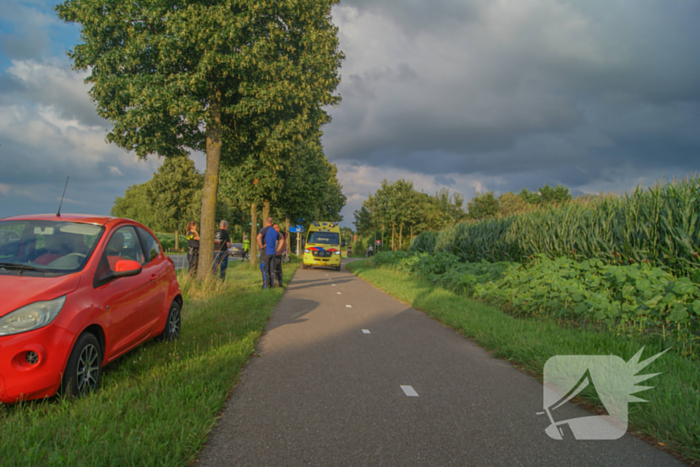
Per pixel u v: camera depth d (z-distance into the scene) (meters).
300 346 5.66
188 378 3.94
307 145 25.12
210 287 10.09
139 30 9.81
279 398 3.73
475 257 15.01
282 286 12.61
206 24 9.26
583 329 6.16
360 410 3.52
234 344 5.29
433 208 45.28
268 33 10.84
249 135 12.66
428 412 3.52
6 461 2.42
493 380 4.45
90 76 10.27
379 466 2.60
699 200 7.20
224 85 11.02
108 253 4.32
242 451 2.73
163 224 51.59
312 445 2.85
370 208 46.50
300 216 28.98
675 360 4.57
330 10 12.93
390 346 5.82
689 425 3.07
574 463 2.71
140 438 2.71
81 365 3.58
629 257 8.09
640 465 2.71
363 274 18.64
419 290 11.37
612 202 9.09
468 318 7.33
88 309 3.64
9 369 3.09
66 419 3.01
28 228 4.30
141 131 10.71
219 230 12.54
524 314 7.98
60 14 9.83
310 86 12.38
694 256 6.82
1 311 3.20
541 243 10.85
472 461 2.71
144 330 4.78
